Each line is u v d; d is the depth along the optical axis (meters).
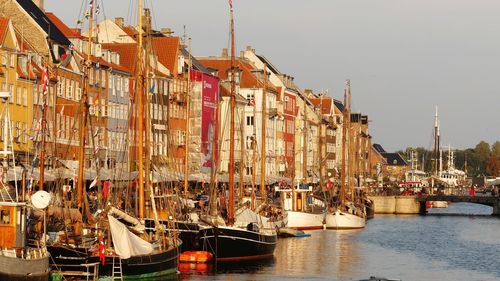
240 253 98.38
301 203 154.25
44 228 68.94
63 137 126.38
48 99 115.75
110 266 72.25
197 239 94.31
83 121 82.12
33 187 88.00
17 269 62.62
